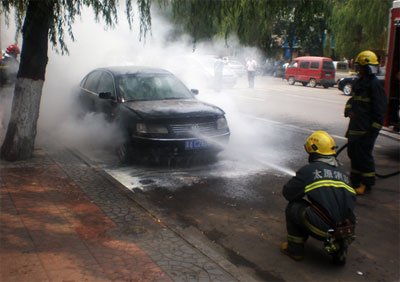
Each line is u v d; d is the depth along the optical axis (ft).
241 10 22.41
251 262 12.28
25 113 20.39
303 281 11.32
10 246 11.78
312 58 82.84
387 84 24.67
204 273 10.90
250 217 15.48
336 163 12.11
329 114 42.42
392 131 24.72
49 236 12.55
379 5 75.31
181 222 14.88
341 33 84.33
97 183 17.70
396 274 11.80
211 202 16.83
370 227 14.98
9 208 14.52
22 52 20.11
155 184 18.75
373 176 18.21
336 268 12.05
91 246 12.07
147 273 10.73
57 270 10.59
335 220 11.41
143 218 14.37
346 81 64.44
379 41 78.79
